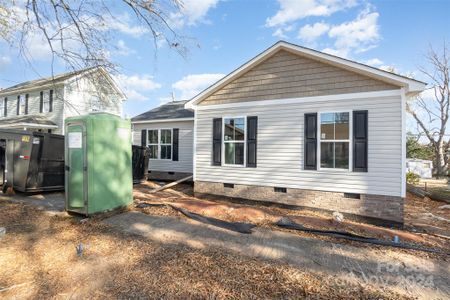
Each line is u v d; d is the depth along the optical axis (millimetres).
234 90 9000
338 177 7316
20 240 4594
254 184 8570
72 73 6613
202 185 9555
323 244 4770
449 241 5430
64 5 5246
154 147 14055
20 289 3090
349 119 7215
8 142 8852
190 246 4477
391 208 6695
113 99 9883
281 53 8211
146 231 5191
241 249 4406
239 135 8914
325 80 7555
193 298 2949
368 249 4598
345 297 3025
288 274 3551
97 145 6023
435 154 25484
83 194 5984
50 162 8852
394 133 6695
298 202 7855
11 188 8664
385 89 6809
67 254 4078
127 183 6879
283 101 8148
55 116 17375
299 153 7879
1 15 5762
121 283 3248
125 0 5324
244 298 2961
